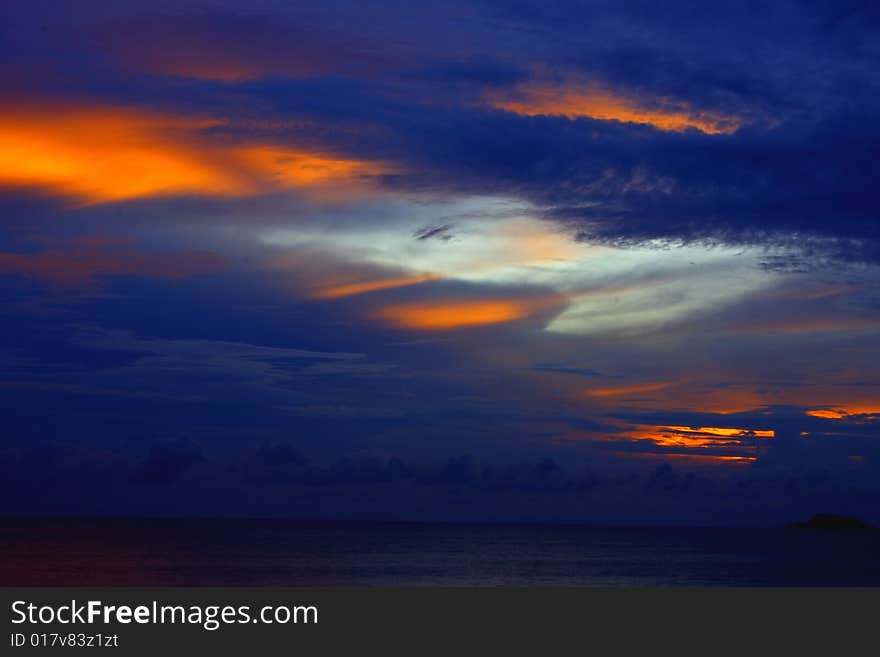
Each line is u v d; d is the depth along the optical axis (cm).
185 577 7544
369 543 15262
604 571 8869
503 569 9031
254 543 14138
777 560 11331
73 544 12488
